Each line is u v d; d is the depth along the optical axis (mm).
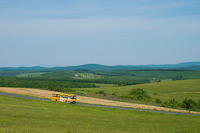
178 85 170125
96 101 85938
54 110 51000
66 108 57875
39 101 69875
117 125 36219
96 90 151000
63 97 75375
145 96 118500
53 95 78500
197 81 188000
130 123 39281
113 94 127688
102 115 49031
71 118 40875
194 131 35156
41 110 48625
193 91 143875
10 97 72812
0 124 29172
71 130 28484
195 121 48156
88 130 29219
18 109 46250
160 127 36812
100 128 32125
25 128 27594
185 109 85125
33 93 102188
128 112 58062
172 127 37469
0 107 46344
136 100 104875
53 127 29844
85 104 72938
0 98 66688
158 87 164625
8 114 38094
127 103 86375
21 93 96625
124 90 151625
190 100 94062
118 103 83500
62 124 33344
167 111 69000
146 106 79812
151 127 36375
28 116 38656
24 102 63250
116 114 52594
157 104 93750
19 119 34500
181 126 39250
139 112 59250
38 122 33438
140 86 175125
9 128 26922
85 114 48656
